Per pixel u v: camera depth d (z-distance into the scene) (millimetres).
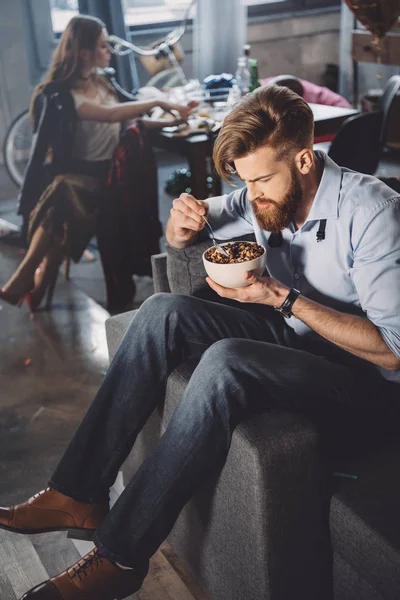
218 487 1371
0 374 2619
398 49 4789
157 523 1369
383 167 4641
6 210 4477
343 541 1269
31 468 2078
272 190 1345
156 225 3238
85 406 2396
